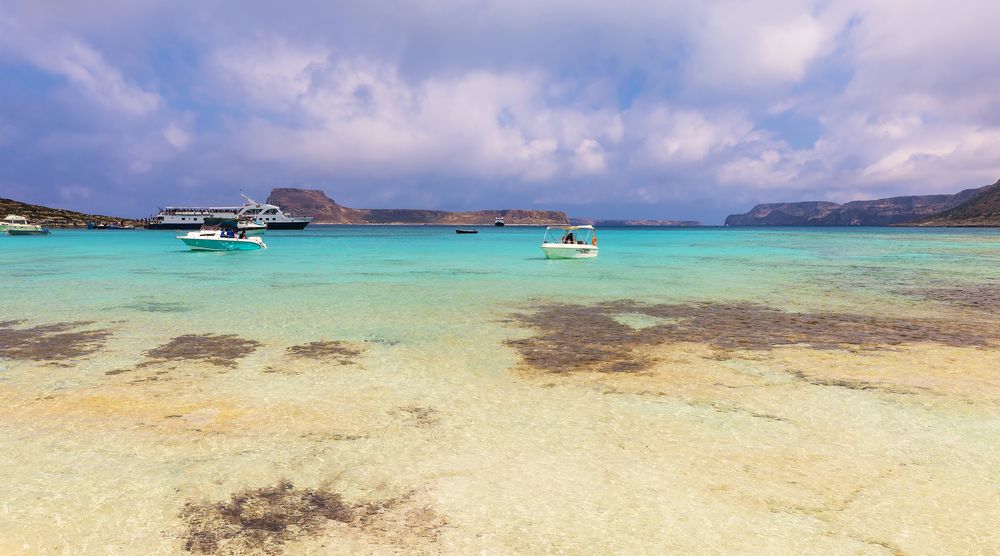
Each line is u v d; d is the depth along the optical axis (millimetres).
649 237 97875
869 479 5602
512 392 8516
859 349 11297
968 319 14664
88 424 7121
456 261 36062
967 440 6578
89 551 4410
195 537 4605
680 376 9352
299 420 7297
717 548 4426
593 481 5594
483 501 5184
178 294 19312
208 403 7965
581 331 13188
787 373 9508
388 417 7430
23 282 22719
